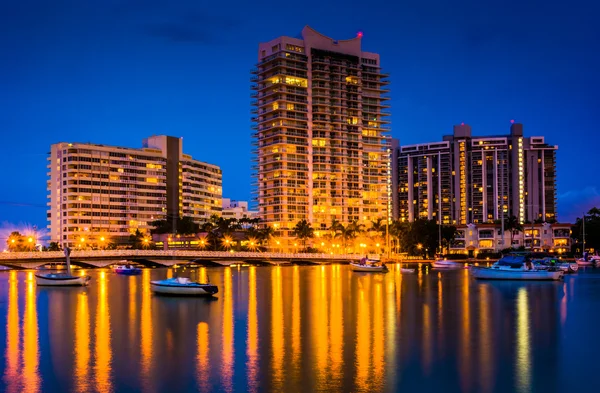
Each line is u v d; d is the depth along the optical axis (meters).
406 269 146.00
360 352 48.12
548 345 50.78
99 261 162.88
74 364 44.78
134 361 45.50
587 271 153.50
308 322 62.41
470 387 39.22
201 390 38.72
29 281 120.88
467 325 60.47
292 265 195.25
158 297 86.00
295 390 38.56
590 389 38.91
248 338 53.75
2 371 42.97
